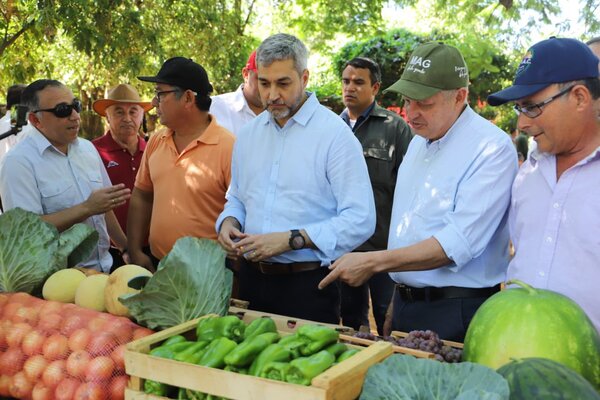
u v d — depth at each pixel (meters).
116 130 4.85
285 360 1.77
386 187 4.79
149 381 1.86
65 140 3.63
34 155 3.56
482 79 8.27
